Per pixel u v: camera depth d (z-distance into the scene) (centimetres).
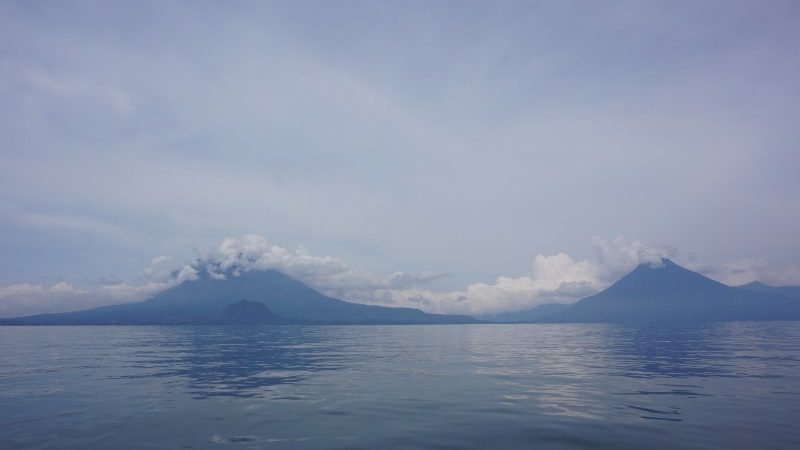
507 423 2023
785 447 1669
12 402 2502
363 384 3119
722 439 1764
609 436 1814
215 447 1700
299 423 2045
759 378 3238
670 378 3262
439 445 1725
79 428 1962
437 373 3662
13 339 9375
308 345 7481
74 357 5166
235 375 3594
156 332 13888
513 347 6675
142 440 1789
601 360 4562
